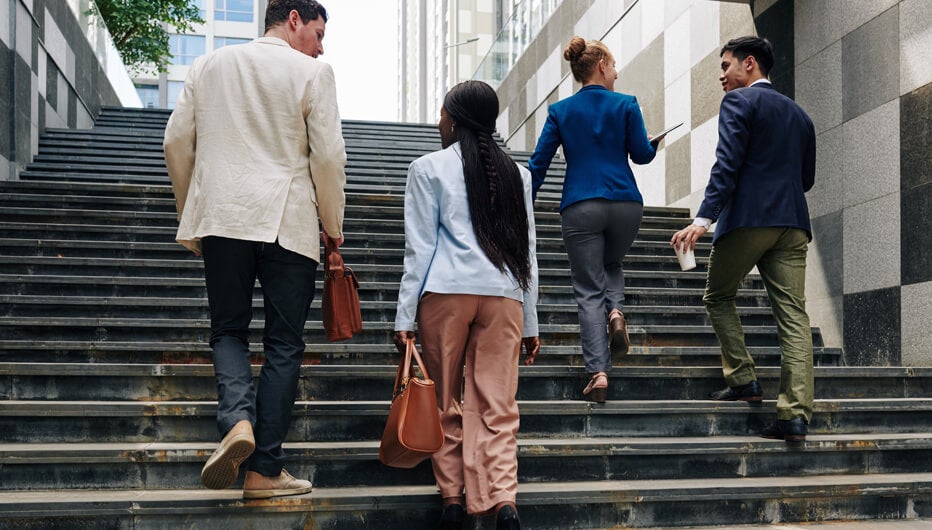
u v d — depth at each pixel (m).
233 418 2.85
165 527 2.99
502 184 3.15
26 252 6.09
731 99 3.89
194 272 5.89
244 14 61.66
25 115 9.33
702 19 8.50
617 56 11.20
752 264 3.93
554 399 4.18
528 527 3.25
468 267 3.05
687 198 8.78
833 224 5.95
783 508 3.47
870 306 5.55
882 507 3.56
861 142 5.70
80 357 4.23
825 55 6.16
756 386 4.05
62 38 11.23
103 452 3.26
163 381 3.88
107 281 5.51
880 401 4.13
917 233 5.14
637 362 4.73
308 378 3.98
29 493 3.17
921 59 5.17
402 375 2.98
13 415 3.48
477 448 3.00
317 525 3.08
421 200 3.14
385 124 12.80
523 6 16.36
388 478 3.43
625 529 3.33
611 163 4.07
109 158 9.86
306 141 3.14
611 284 4.18
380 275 6.04
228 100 3.08
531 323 3.27
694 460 3.69
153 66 22.88
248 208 3.00
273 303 3.09
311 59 3.21
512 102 16.98
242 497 3.04
